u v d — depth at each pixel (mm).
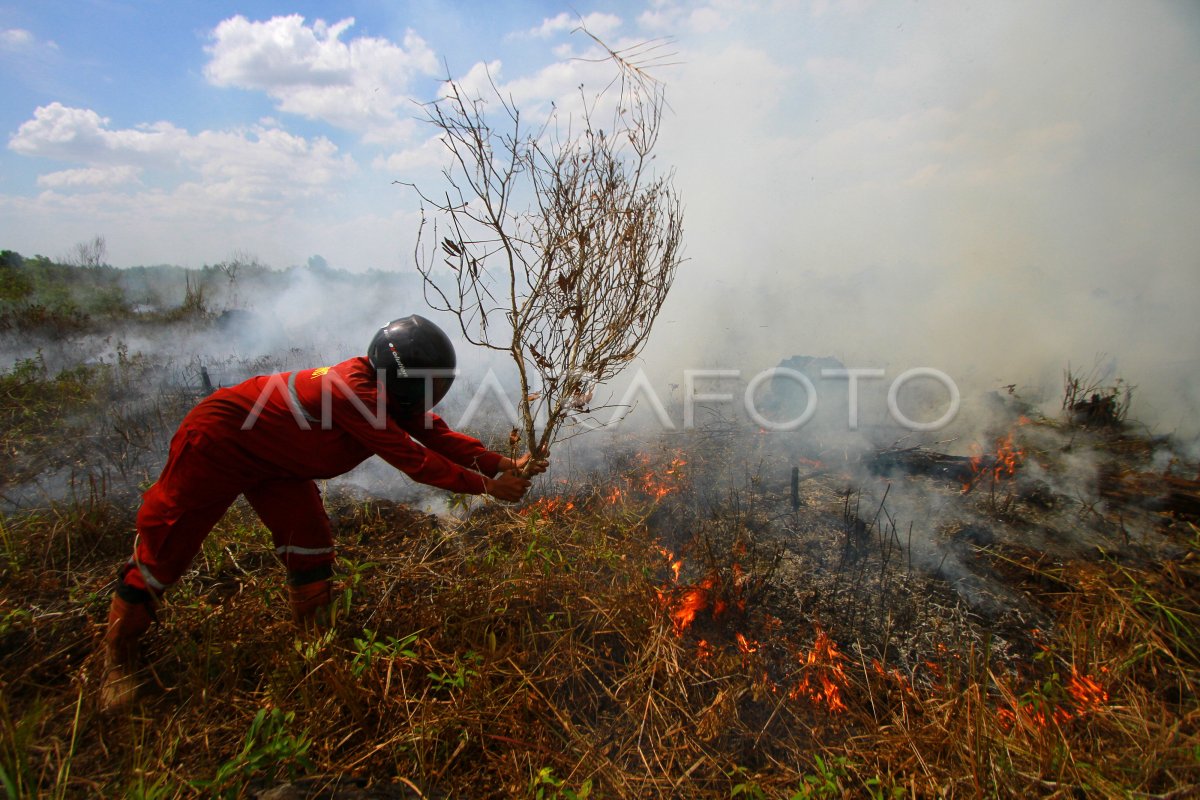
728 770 1997
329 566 2480
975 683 2158
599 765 1963
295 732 2000
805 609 2742
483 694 2166
